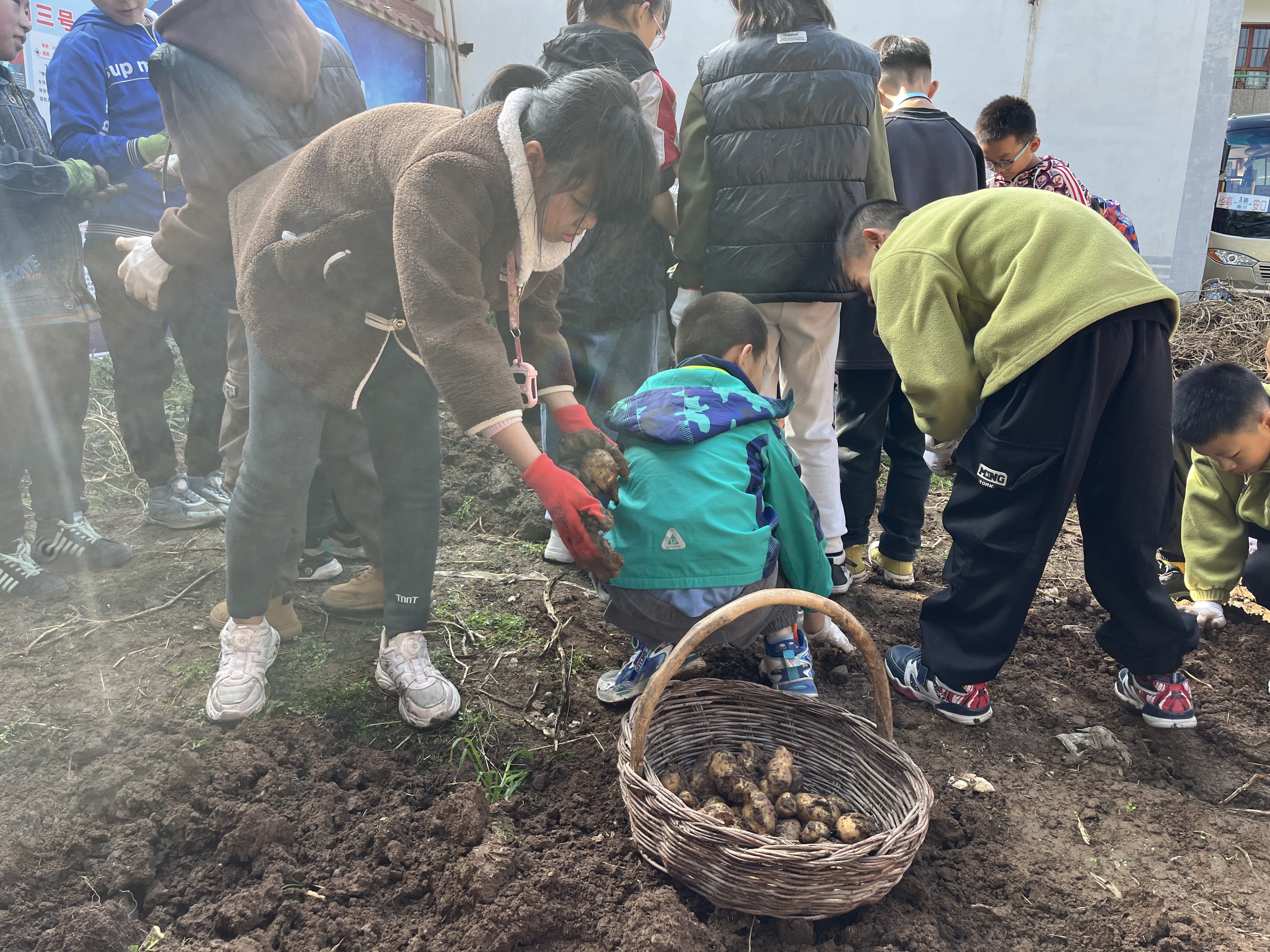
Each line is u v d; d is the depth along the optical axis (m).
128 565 2.46
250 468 1.80
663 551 1.96
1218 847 1.89
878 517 3.21
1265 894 1.76
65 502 2.29
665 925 1.49
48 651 2.12
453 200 1.43
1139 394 1.90
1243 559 2.73
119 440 2.34
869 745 1.82
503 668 2.30
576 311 2.59
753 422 2.06
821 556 2.13
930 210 2.13
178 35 1.58
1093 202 3.78
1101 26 7.78
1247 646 2.66
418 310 1.45
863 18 8.01
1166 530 2.27
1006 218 1.97
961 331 2.04
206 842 1.63
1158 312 1.90
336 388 1.71
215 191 1.66
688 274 2.79
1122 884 1.77
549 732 2.07
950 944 1.60
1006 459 1.98
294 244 1.57
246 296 1.66
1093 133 8.01
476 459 3.54
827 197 2.49
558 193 1.42
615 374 2.79
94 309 1.97
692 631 1.60
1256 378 2.44
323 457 2.20
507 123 1.38
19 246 1.80
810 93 2.43
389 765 1.88
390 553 1.98
